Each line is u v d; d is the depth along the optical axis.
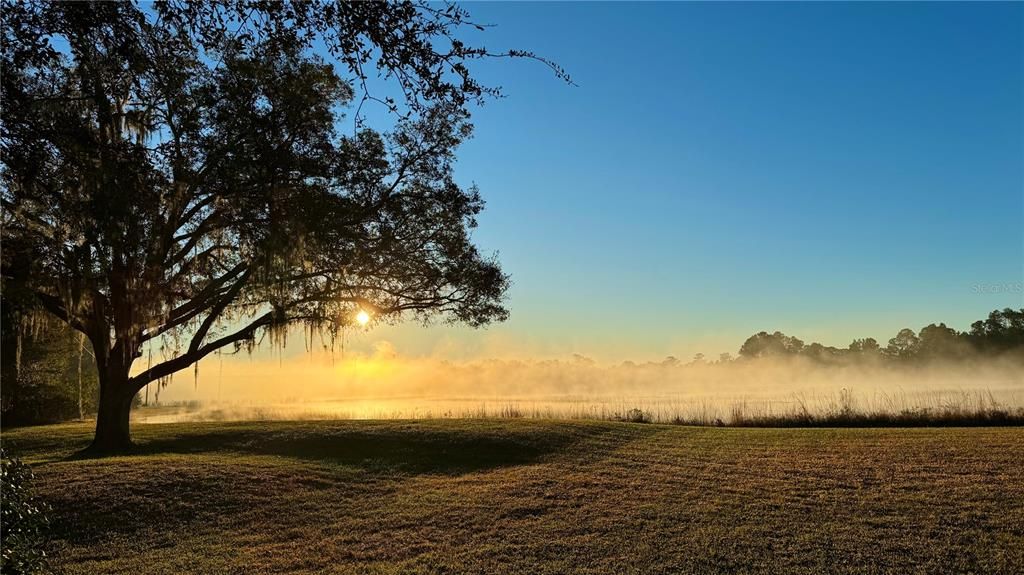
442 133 17.00
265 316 16.84
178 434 18.33
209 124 5.27
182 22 3.54
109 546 8.73
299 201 8.61
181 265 13.49
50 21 3.50
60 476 11.81
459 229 17.98
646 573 7.33
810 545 7.98
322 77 10.87
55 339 24.83
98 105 4.19
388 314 17.97
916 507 9.38
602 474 12.62
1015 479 10.77
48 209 5.33
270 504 10.66
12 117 3.72
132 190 4.26
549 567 7.61
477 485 11.95
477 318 18.33
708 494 10.68
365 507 10.60
